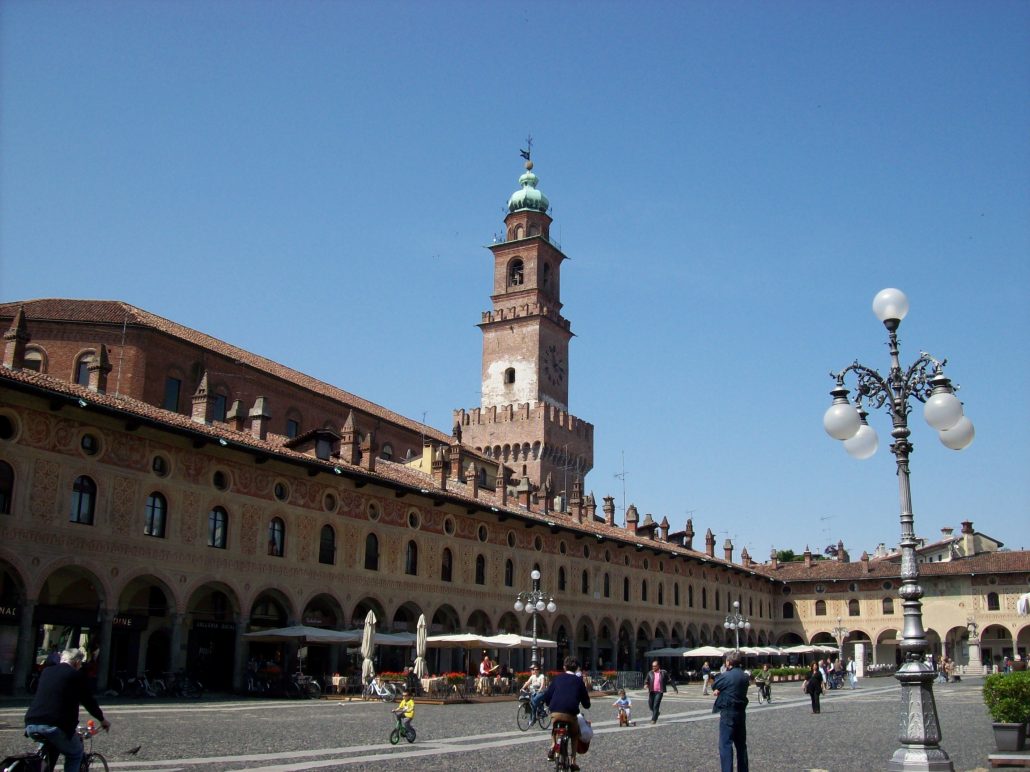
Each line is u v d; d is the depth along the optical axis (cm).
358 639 5153
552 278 13288
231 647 5291
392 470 6444
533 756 2423
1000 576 10794
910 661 1950
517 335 12706
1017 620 10612
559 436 12381
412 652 6256
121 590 4366
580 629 7888
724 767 1811
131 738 2648
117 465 4434
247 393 6906
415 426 8888
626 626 8488
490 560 6844
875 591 11644
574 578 7819
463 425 12669
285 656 5444
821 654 11725
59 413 4212
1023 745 2422
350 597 5603
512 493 8931
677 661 9412
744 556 12181
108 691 4297
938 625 11050
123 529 4412
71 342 6081
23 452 4044
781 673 8944
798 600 12106
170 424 4544
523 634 7025
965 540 13175
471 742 2814
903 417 2066
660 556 9250
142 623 4734
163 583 4569
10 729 2650
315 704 4456
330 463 5509
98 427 4375
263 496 5166
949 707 4934
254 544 5066
